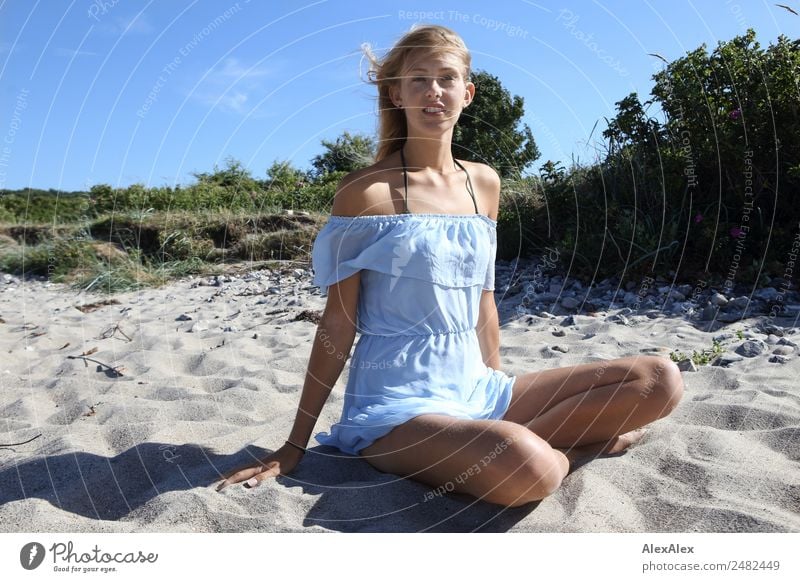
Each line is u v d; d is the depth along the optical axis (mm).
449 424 2002
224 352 4133
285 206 9523
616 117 6125
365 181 2266
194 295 6887
